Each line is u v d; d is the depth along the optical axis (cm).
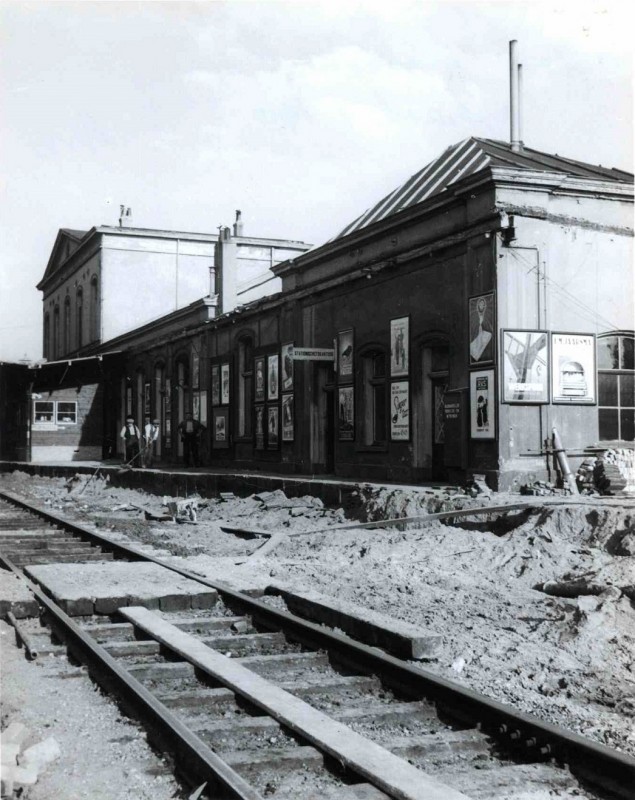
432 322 1920
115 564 1271
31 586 1060
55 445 4638
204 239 4734
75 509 2530
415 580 1145
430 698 653
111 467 3572
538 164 1972
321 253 2370
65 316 5444
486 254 1738
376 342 2148
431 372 1981
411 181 2388
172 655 798
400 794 466
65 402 4675
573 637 854
